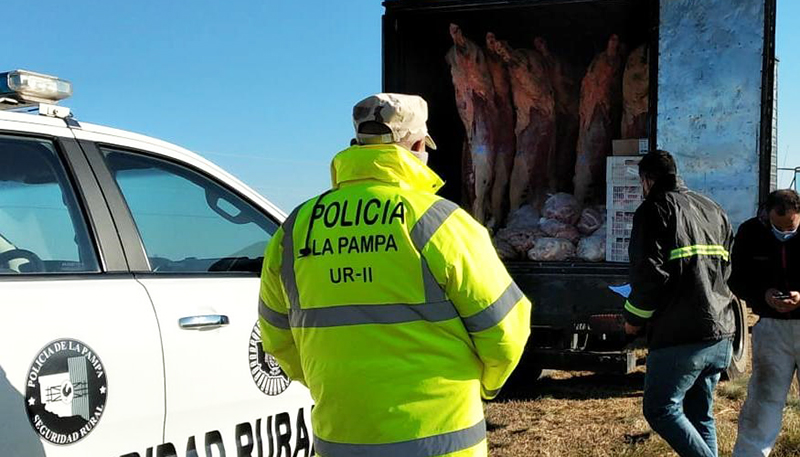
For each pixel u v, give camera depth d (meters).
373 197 2.09
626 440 5.12
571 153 7.50
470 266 2.03
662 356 3.81
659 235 3.70
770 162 5.59
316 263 2.12
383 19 6.99
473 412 2.12
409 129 2.18
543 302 6.20
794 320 4.09
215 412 3.04
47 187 2.80
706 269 3.74
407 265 2.03
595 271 6.07
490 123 7.32
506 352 2.10
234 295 3.20
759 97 5.55
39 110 2.89
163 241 3.13
